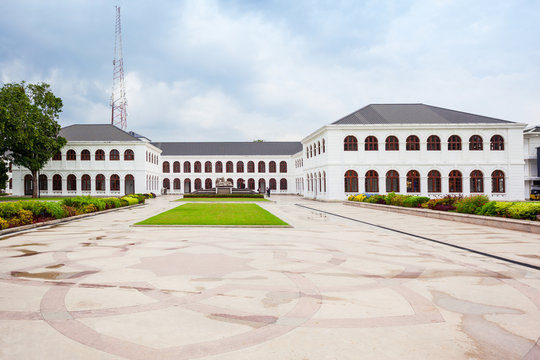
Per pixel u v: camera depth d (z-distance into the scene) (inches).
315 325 190.2
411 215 887.7
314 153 1941.4
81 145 2185.0
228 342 169.8
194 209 1045.2
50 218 716.7
